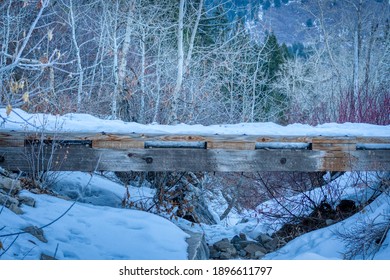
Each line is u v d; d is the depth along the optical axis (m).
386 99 16.20
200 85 16.78
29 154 8.55
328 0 31.58
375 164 9.55
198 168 9.03
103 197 9.71
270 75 37.09
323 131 10.23
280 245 9.80
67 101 14.16
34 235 6.35
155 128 9.69
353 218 9.02
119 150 8.81
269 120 32.41
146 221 7.69
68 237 6.76
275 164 9.27
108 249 6.70
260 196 13.66
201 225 11.02
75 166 8.71
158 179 11.00
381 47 34.00
